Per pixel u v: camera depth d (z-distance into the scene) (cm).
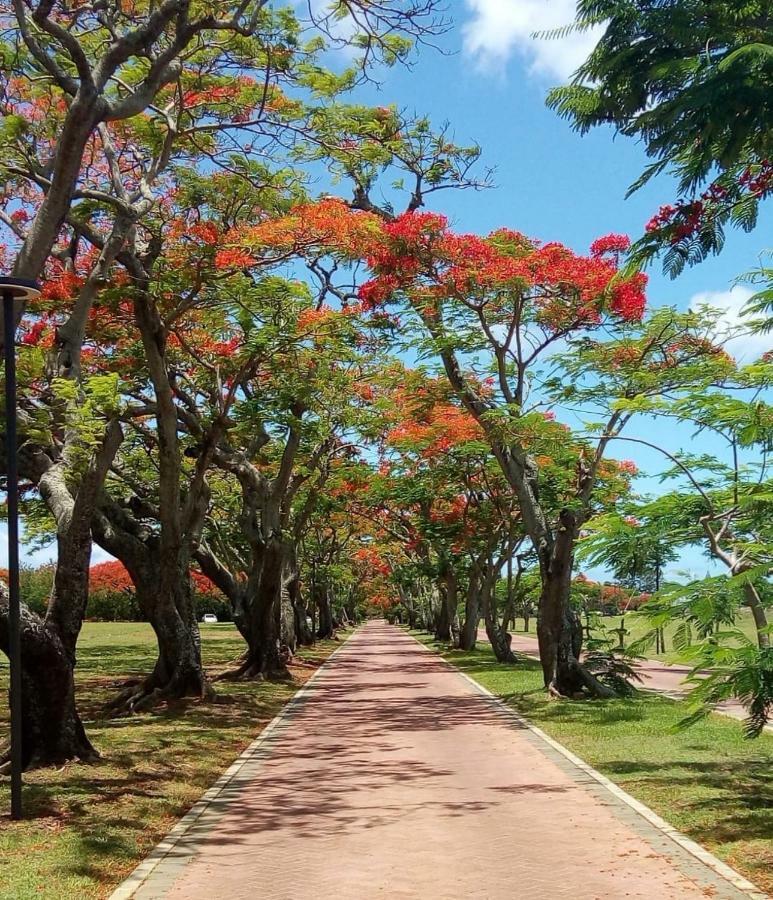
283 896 605
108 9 1223
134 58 1367
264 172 1477
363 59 1105
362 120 1416
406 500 2870
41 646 1012
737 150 574
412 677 2534
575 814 832
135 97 955
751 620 666
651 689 2073
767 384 723
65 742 1056
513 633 6062
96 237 1389
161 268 1455
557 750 1213
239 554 3128
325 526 4225
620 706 1652
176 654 1752
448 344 1677
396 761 1152
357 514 3975
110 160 1356
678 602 647
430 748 1259
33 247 895
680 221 640
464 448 1978
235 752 1224
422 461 2670
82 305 1155
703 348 1588
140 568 1759
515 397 1795
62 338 1136
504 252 1650
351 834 772
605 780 988
